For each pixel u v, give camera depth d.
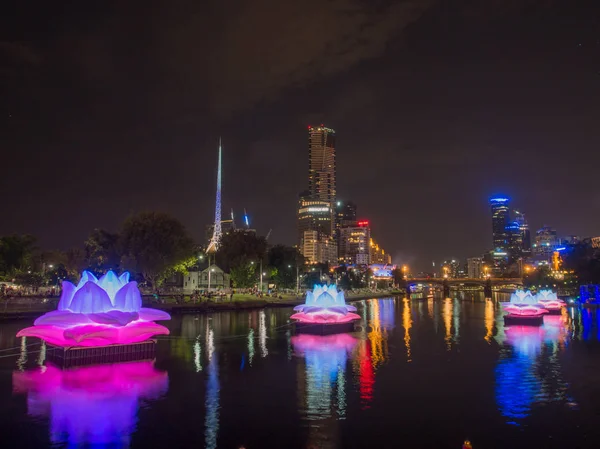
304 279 192.88
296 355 40.72
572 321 74.38
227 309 97.94
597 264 137.50
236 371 33.78
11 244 117.38
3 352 39.78
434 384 30.16
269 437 20.91
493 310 108.62
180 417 23.38
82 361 34.31
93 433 21.17
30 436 20.75
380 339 51.69
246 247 148.62
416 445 20.16
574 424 22.66
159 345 46.06
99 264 108.94
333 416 23.72
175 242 101.31
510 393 28.03
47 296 87.50
